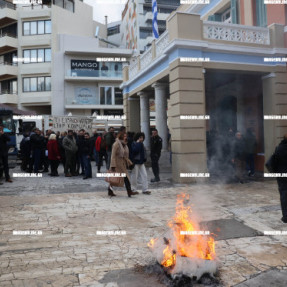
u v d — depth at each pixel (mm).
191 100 9094
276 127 10219
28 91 33625
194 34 9195
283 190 5238
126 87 16234
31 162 11609
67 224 5156
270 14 10930
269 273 3344
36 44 33125
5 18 33062
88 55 33875
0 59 35625
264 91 10609
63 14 34281
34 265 3574
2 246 4176
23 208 6242
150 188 8461
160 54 10633
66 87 33562
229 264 3576
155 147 9484
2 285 3086
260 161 11367
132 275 3309
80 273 3361
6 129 14977
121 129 7359
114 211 5992
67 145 10852
